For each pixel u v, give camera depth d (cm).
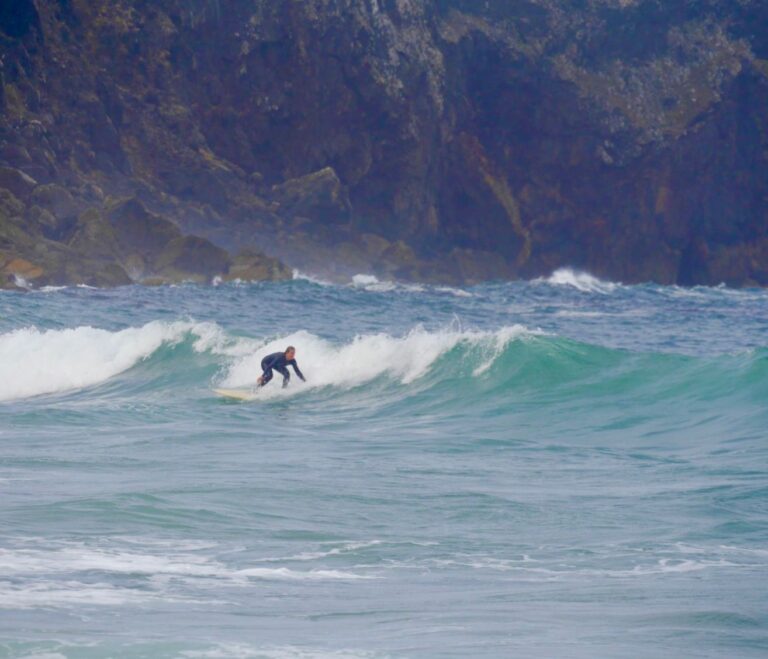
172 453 6431
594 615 3206
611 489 5303
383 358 9825
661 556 4028
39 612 3116
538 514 4744
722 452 6531
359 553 4062
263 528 4397
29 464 5909
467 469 5922
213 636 2916
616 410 8144
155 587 3484
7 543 3981
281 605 3328
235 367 10319
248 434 7425
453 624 3108
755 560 3947
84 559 3791
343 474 5666
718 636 2980
